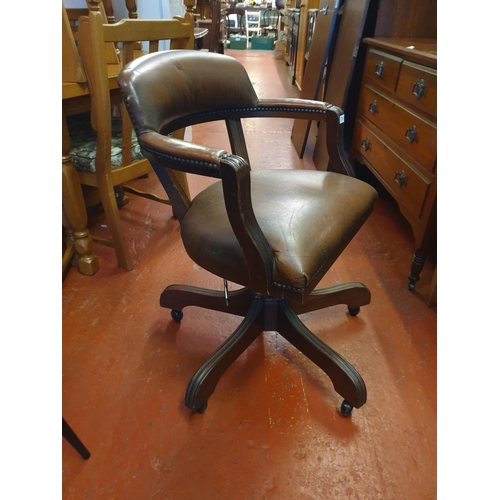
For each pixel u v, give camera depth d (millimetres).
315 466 886
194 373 1071
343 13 2227
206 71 1016
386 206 2039
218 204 958
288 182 1026
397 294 1419
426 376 1104
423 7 1811
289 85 4715
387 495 833
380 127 1678
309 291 757
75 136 1549
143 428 968
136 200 2096
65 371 1116
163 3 2236
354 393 949
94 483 855
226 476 869
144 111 804
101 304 1370
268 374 1114
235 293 1177
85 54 1168
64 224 1471
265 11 9070
